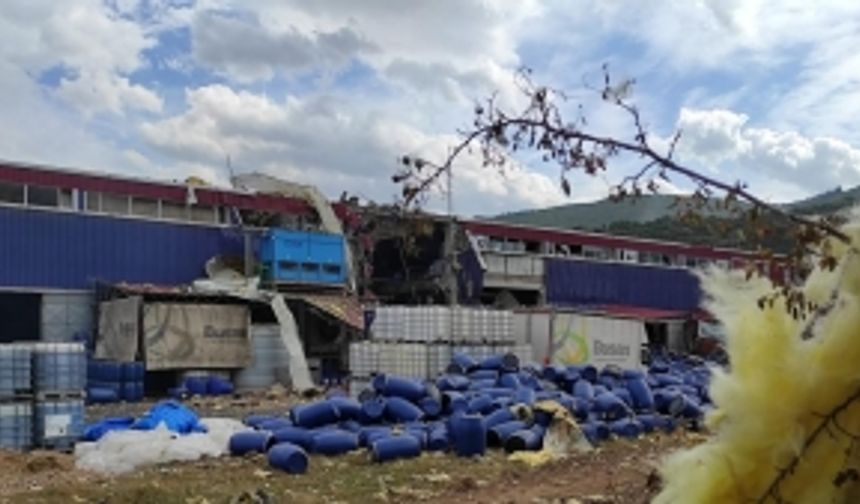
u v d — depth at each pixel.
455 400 18.59
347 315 33.66
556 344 33.28
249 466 14.69
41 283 31.08
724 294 2.08
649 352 38.97
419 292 40.53
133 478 13.67
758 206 1.83
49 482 13.52
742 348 2.01
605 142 1.85
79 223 32.09
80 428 17.69
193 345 29.80
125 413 23.83
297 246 34.62
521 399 18.61
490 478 13.55
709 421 2.15
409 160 2.20
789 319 1.97
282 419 18.56
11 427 17.12
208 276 34.38
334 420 17.52
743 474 1.99
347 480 13.45
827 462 1.91
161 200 34.31
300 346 30.97
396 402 18.16
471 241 41.12
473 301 41.03
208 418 20.44
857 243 1.84
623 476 13.38
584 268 46.47
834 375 1.90
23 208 30.95
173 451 15.41
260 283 33.88
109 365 27.48
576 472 14.05
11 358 17.27
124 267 32.88
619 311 45.28
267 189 38.31
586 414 18.56
